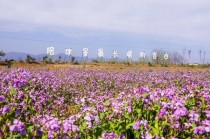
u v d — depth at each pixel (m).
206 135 6.25
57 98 12.76
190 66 57.94
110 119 6.88
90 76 24.75
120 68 46.59
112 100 9.30
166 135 6.04
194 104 7.99
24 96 8.23
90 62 55.66
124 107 7.32
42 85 13.73
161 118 6.47
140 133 6.16
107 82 21.00
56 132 5.87
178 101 6.93
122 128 6.41
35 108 8.61
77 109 9.77
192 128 6.38
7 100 7.68
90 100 10.48
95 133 6.22
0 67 34.62
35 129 5.79
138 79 23.62
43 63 47.19
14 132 5.52
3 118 6.29
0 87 9.20
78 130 6.05
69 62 51.81
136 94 7.48
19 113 6.75
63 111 9.92
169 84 18.58
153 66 54.38
